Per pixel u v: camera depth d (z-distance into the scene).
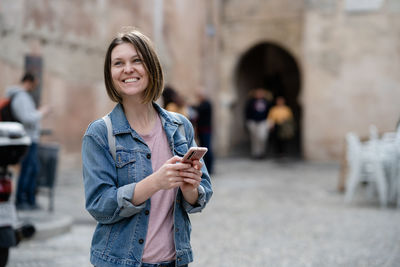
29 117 7.34
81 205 8.96
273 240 6.59
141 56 2.37
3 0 10.64
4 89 10.59
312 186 11.98
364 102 17.55
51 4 12.22
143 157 2.37
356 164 9.73
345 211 8.72
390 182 9.74
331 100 17.80
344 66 17.67
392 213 8.50
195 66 19.25
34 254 5.72
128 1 15.33
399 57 17.20
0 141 4.18
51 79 12.34
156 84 2.40
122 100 2.46
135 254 2.29
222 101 20.70
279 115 19.11
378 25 17.33
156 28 16.77
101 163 2.31
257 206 9.30
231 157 20.06
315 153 18.00
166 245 2.35
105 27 14.39
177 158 2.23
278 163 17.69
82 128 13.57
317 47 17.89
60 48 12.62
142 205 2.26
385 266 5.29
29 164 7.61
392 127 17.31
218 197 10.38
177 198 2.39
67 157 12.99
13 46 10.89
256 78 24.61
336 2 17.67
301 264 5.42
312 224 7.61
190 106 13.77
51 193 7.79
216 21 20.55
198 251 6.03
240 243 6.43
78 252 5.87
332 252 5.92
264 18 20.33
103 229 2.34
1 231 4.16
